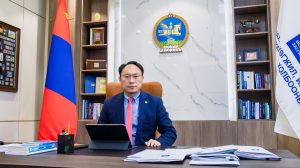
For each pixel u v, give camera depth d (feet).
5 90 10.24
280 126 7.88
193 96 11.37
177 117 11.43
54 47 10.34
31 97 11.64
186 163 3.49
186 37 11.63
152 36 12.04
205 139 10.27
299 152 9.13
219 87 11.14
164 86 11.69
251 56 10.87
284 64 7.70
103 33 12.51
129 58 12.19
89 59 12.93
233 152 4.00
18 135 10.87
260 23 11.35
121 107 7.19
